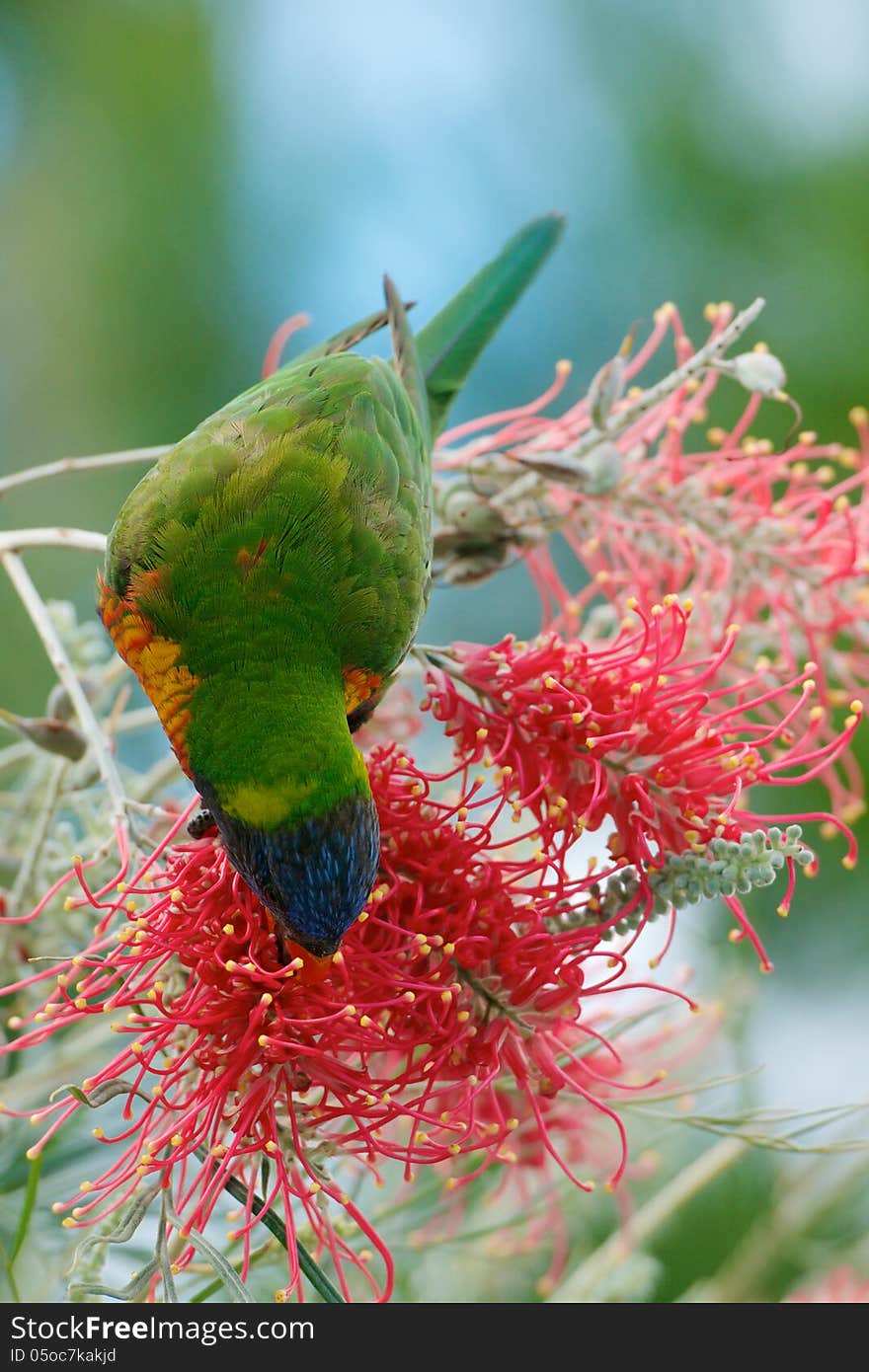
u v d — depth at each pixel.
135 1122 1.67
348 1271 1.75
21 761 1.85
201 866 1.65
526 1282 1.80
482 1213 1.77
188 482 1.70
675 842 1.66
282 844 1.64
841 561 1.75
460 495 1.75
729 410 1.98
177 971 1.65
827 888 1.92
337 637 1.69
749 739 1.79
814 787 1.92
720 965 1.84
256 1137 1.63
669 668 1.67
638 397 1.72
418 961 1.65
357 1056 1.68
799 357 1.99
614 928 1.65
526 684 1.67
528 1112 1.72
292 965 1.63
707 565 1.75
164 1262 1.61
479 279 1.82
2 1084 1.70
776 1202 1.82
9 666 1.97
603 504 1.75
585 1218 1.81
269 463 1.70
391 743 1.70
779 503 1.76
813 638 1.75
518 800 1.67
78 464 1.73
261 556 1.69
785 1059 1.89
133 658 1.70
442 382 1.80
